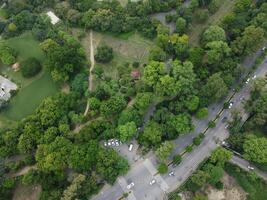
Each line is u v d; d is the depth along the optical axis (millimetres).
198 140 167000
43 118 171500
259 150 158500
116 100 173750
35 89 195375
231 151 167375
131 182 161250
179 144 170500
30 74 197000
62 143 161625
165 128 167625
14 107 190375
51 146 160875
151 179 162125
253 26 190000
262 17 198000
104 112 172125
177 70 175250
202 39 197500
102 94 182500
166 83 172750
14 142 168375
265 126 173125
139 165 165375
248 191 160750
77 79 188125
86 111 181625
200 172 156250
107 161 157500
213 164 163125
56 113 173500
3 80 199000
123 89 184000
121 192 159500
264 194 161000
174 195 156000
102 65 198500
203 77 184125
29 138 166375
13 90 193500
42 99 192000
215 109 179875
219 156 159750
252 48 187000
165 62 191375
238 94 183875
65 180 159500
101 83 187625
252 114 176125
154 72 177625
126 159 166500
